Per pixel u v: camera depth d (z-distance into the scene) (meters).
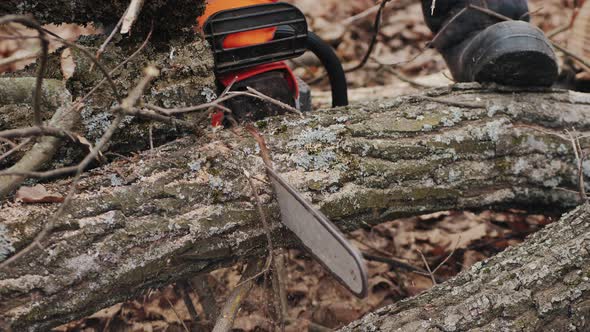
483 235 2.58
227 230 1.70
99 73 1.72
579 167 1.91
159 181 1.66
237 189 1.71
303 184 1.78
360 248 2.59
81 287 1.53
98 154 1.67
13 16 1.16
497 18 2.25
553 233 1.77
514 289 1.62
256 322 2.20
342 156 1.84
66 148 1.71
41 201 1.54
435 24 2.37
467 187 1.97
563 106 2.09
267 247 1.80
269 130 1.85
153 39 1.81
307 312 2.32
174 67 1.79
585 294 1.61
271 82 1.96
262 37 1.94
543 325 1.59
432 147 1.92
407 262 2.49
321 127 1.88
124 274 1.57
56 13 1.72
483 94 2.09
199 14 1.79
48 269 1.48
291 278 2.46
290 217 1.70
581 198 1.92
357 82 3.54
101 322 2.24
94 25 1.91
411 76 3.58
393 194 1.88
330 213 1.81
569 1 3.92
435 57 3.66
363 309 2.33
